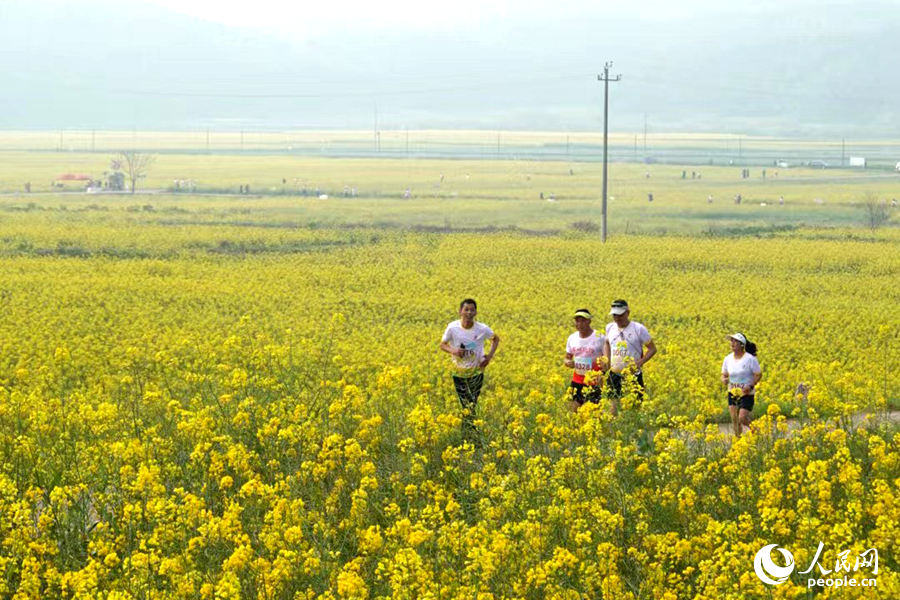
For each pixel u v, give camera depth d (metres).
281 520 9.43
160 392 15.82
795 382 23.98
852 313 40.50
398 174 159.12
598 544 9.08
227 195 117.81
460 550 8.73
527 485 10.14
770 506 9.55
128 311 39.38
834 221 88.88
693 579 8.75
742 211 97.56
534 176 155.00
